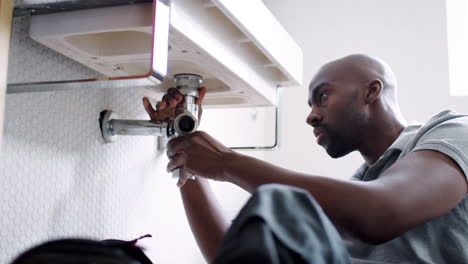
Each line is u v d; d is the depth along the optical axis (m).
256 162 0.59
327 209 0.50
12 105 0.57
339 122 0.81
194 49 0.62
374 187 0.51
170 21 0.52
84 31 0.55
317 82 0.85
